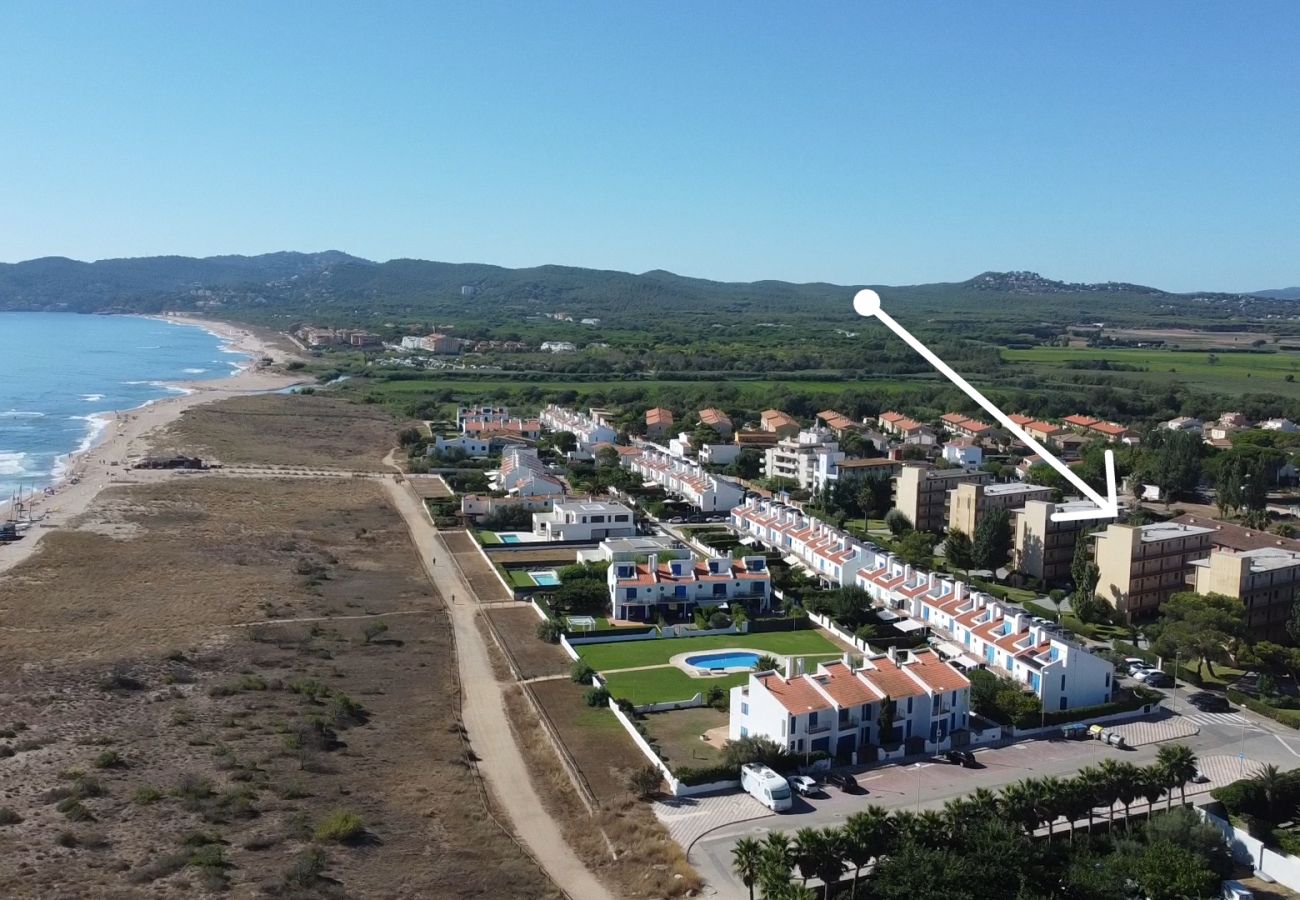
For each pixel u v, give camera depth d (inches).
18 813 3501.5
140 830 3422.7
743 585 6515.8
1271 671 5423.2
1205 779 4148.6
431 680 5201.8
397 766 4126.5
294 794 3764.8
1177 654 5349.4
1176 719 4832.7
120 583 6648.6
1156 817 3563.0
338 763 4099.4
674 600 6368.1
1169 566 6358.3
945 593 6176.2
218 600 6358.3
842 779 4057.6
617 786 4033.0
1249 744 4542.3
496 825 3666.3
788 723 4178.2
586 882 3336.6
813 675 4490.7
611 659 5600.4
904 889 2972.4
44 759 3971.5
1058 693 4901.6
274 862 3257.9
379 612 6328.7
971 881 2974.9
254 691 4857.3
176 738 4247.0
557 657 5585.6
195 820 3516.2
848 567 6943.9
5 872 3088.1
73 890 3014.3
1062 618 6274.6
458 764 4175.7
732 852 3289.9
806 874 3125.0
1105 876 3127.5
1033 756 4402.1
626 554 7219.5
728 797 3951.8
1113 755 4414.4
